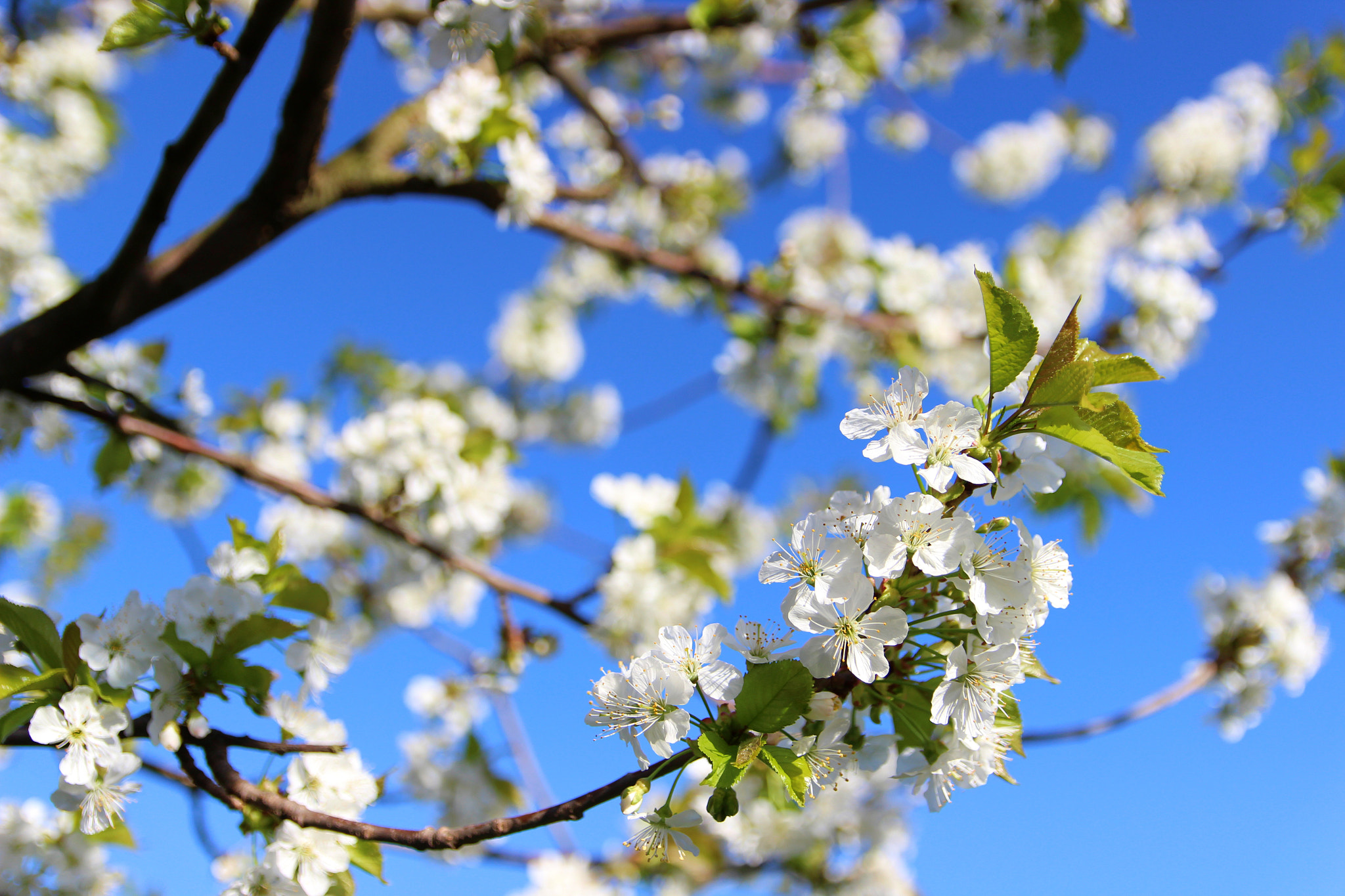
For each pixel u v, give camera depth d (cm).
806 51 648
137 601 231
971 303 748
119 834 282
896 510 179
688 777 544
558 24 565
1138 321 654
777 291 686
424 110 451
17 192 687
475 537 525
